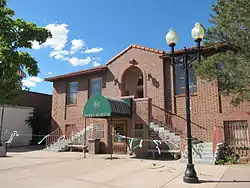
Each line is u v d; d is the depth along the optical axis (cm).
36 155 1752
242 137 1472
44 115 2998
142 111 1684
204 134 1573
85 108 1628
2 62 474
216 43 1075
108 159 1512
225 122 1533
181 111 1678
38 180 924
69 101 2295
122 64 1992
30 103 2881
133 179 934
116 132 1862
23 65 518
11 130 2631
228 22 991
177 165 1270
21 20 521
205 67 1038
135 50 1944
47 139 2317
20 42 512
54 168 1190
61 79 2367
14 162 1396
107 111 1530
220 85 1094
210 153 1324
